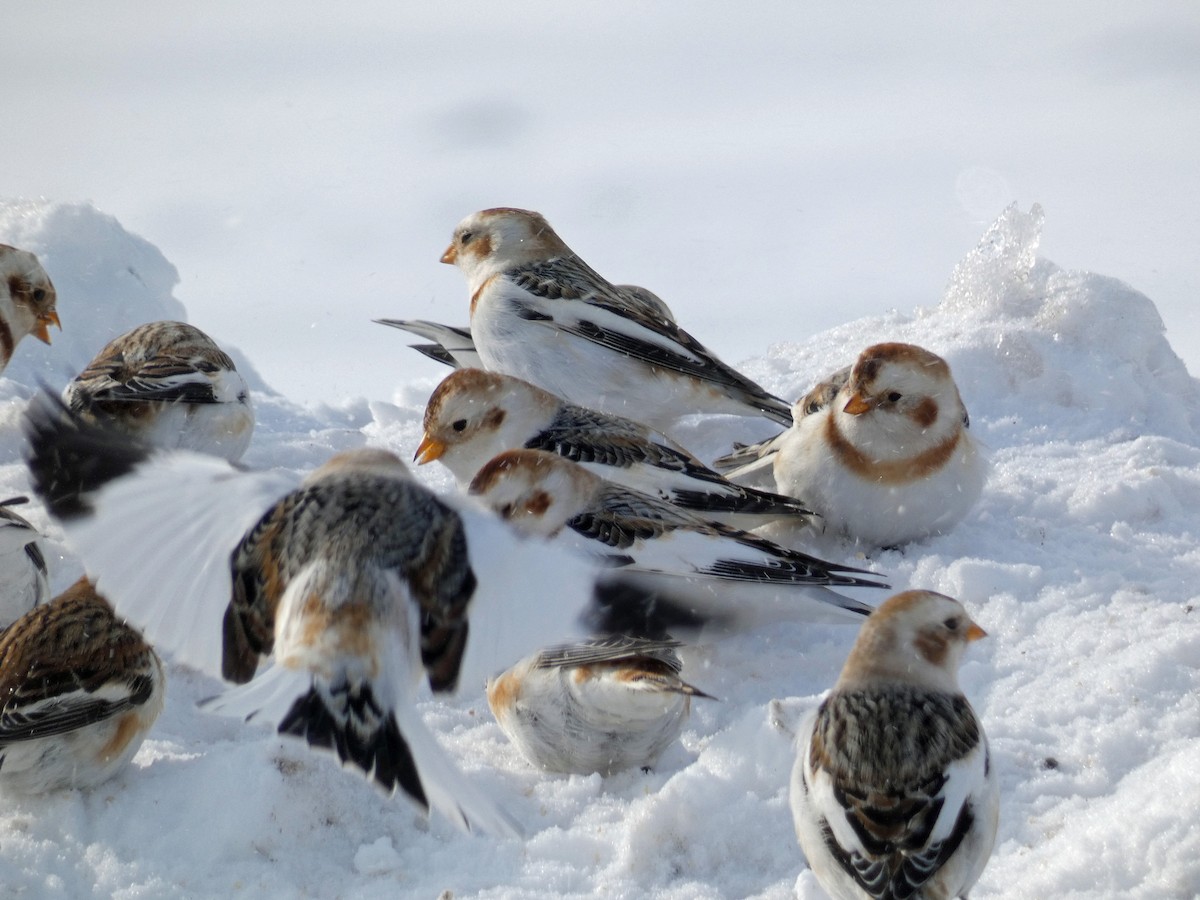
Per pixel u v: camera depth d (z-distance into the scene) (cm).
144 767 853
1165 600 1034
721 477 1138
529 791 860
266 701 511
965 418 1131
